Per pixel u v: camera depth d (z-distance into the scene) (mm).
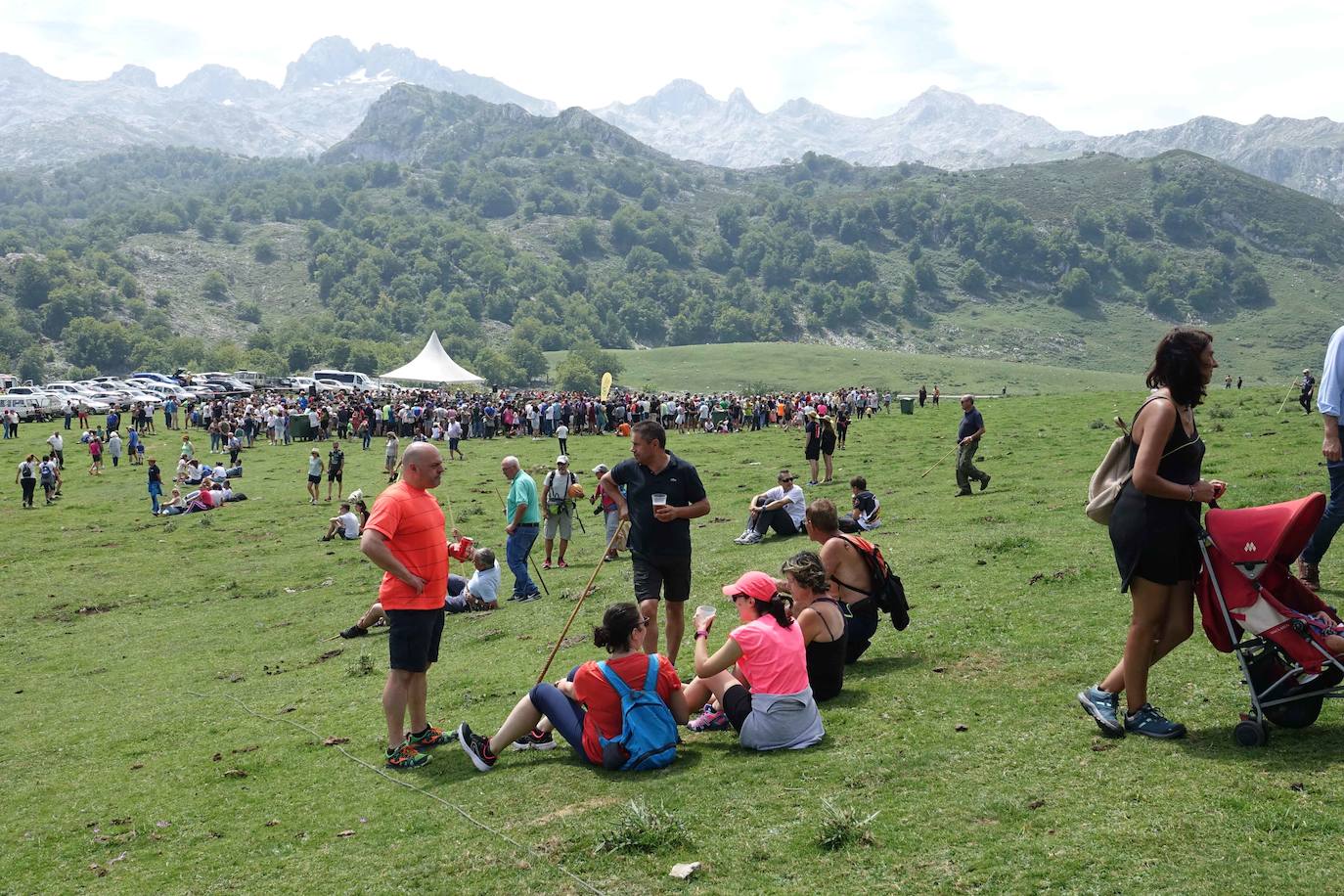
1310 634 6301
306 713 11359
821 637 8641
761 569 16391
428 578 8648
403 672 8664
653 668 7875
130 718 12469
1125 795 6074
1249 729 6559
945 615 11234
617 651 7891
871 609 9742
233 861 7055
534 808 7109
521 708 8250
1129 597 11102
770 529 21234
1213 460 23516
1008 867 5406
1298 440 25891
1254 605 6414
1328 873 4969
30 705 14188
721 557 18562
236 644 17172
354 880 6344
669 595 9547
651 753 7570
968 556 14812
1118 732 7004
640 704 7703
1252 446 25594
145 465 49812
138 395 88625
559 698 8102
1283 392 45688
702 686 8234
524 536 17500
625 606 7891
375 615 16484
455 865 6309
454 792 7754
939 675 9070
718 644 11461
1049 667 8891
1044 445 33344
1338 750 6340
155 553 29219
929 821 6055
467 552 11195
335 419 59844
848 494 25984
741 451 43562
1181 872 5156
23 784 9977
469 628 15484
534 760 8250
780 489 20672
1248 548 6453
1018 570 13359
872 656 10031
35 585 25578
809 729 7727
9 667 17312
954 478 27297
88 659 17281
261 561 26531
